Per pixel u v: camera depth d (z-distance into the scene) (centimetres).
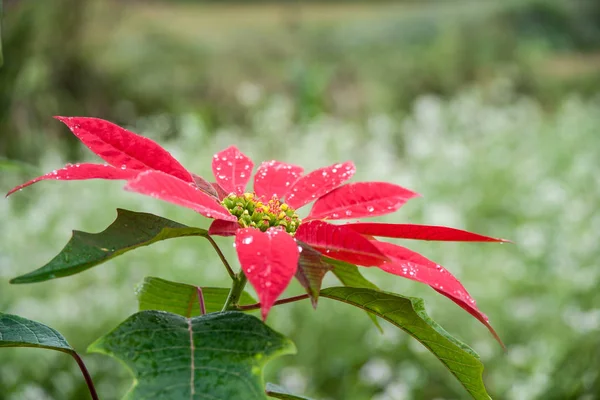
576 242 245
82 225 238
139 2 617
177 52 550
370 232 60
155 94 494
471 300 58
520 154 378
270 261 53
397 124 500
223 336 53
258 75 543
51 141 365
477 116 430
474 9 702
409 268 58
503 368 182
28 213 246
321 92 476
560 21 709
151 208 246
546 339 183
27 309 182
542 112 547
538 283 224
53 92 419
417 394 184
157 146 61
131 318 53
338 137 354
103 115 461
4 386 162
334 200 64
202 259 218
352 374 194
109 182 254
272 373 172
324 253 58
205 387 51
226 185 65
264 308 51
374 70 578
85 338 183
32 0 320
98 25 501
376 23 680
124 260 208
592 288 211
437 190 320
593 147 391
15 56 302
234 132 429
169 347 52
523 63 606
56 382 167
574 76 620
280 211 63
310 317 196
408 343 192
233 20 678
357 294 59
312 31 647
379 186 64
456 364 61
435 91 568
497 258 240
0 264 192
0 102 302
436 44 616
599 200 303
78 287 203
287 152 348
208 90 514
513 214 306
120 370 174
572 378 164
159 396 50
